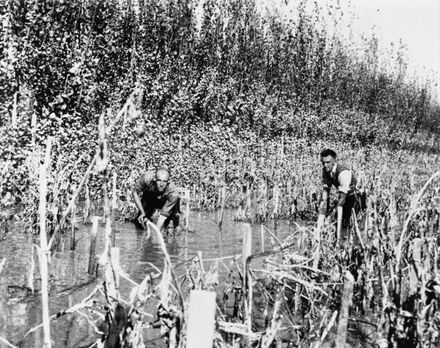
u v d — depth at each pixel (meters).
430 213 6.65
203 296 3.14
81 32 13.58
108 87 13.95
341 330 3.84
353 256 6.29
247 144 17.14
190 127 16.23
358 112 27.42
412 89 35.06
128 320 3.72
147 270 6.44
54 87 12.44
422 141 35.34
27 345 4.18
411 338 4.43
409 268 4.99
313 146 20.98
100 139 3.48
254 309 5.29
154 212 9.29
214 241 8.52
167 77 15.86
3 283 5.60
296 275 5.34
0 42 11.52
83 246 7.51
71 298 5.26
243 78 19.59
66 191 8.78
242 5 19.83
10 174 9.88
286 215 11.80
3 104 11.41
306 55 23.33
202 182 12.93
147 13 16.05
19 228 8.30
